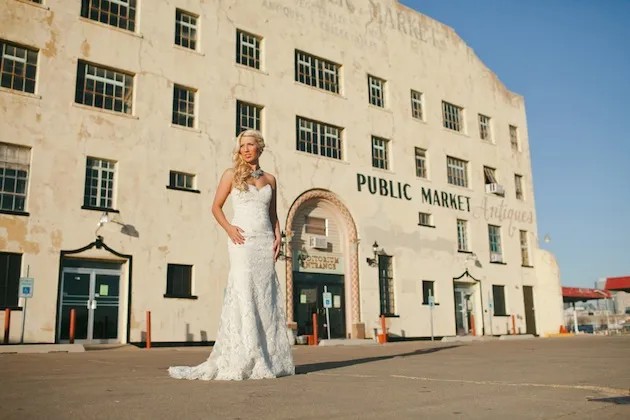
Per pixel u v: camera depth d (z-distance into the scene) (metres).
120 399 3.75
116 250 17.42
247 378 5.15
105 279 17.38
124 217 17.75
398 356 10.34
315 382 4.82
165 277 18.22
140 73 19.05
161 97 19.36
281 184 22.05
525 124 34.91
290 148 22.64
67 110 17.28
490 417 2.96
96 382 5.01
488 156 31.72
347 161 24.64
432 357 9.68
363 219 24.62
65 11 17.80
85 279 17.00
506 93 34.22
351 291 23.58
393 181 26.33
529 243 32.88
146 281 17.81
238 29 22.08
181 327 18.22
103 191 17.75
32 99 16.70
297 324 21.86
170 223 18.66
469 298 29.00
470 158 30.59
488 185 31.14
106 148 17.81
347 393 4.02
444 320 26.83
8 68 16.73
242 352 5.20
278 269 21.23
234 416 3.04
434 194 28.05
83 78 18.06
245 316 5.31
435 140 28.91
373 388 4.33
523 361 8.06
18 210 16.16
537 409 3.22
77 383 4.93
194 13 20.86
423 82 29.20
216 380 5.07
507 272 30.81
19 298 15.59
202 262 19.11
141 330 17.47
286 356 5.60
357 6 26.92
